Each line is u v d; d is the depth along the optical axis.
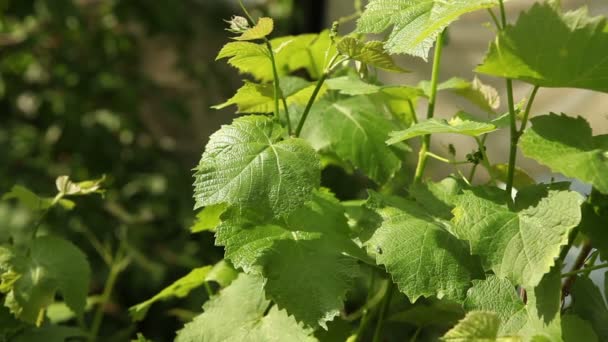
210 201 0.90
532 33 0.85
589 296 0.96
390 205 0.96
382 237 0.93
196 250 3.00
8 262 1.09
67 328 1.18
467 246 0.93
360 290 1.81
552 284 0.88
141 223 3.04
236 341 1.00
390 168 1.16
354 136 1.17
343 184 2.83
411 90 1.09
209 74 3.73
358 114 1.18
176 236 3.14
